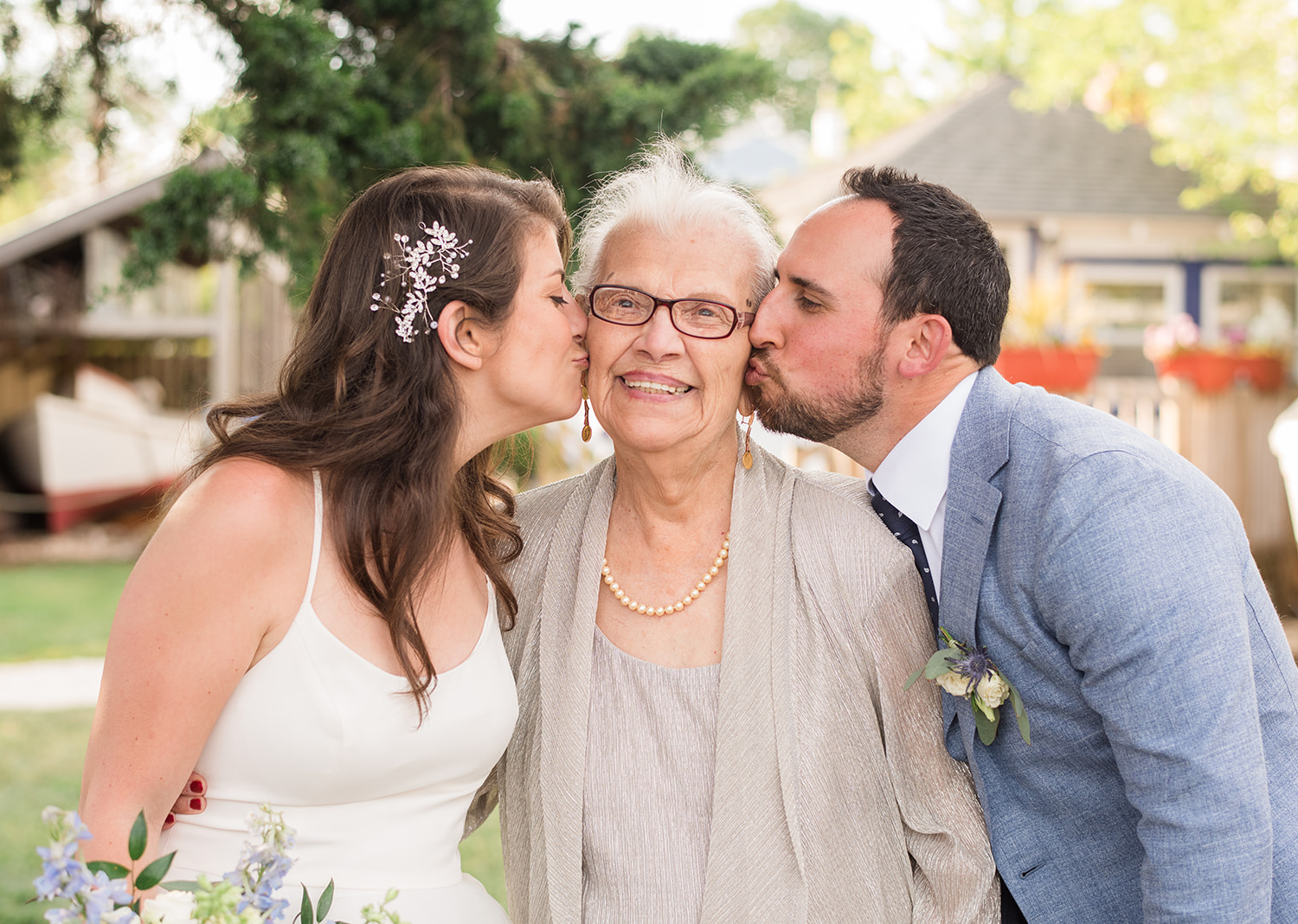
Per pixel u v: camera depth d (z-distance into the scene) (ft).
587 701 6.02
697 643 6.11
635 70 17.33
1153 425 26.55
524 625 6.38
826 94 76.18
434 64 15.89
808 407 6.16
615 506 6.39
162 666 4.72
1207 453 26.53
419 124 15.58
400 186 5.51
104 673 4.80
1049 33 48.34
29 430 41.16
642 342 5.82
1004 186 43.55
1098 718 5.65
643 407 5.87
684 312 5.84
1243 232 41.75
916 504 6.16
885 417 6.16
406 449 5.28
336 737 5.06
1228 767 5.04
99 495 42.80
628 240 5.98
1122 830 5.83
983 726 5.87
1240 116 40.81
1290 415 20.12
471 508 6.08
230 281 41.93
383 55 16.05
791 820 5.77
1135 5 43.39
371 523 5.12
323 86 14.40
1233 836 5.02
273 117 14.48
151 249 14.93
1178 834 5.11
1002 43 71.46
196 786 5.08
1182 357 26.84
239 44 14.35
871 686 6.08
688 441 5.92
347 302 5.41
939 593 6.13
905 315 5.91
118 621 4.80
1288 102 37.99
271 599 4.97
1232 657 5.11
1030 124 47.50
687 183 6.14
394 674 5.22
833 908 5.88
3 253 39.24
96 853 4.57
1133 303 43.83
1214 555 5.22
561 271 5.73
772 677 5.92
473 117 16.35
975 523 5.82
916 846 6.12
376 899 5.25
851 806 6.00
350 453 5.15
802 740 5.91
